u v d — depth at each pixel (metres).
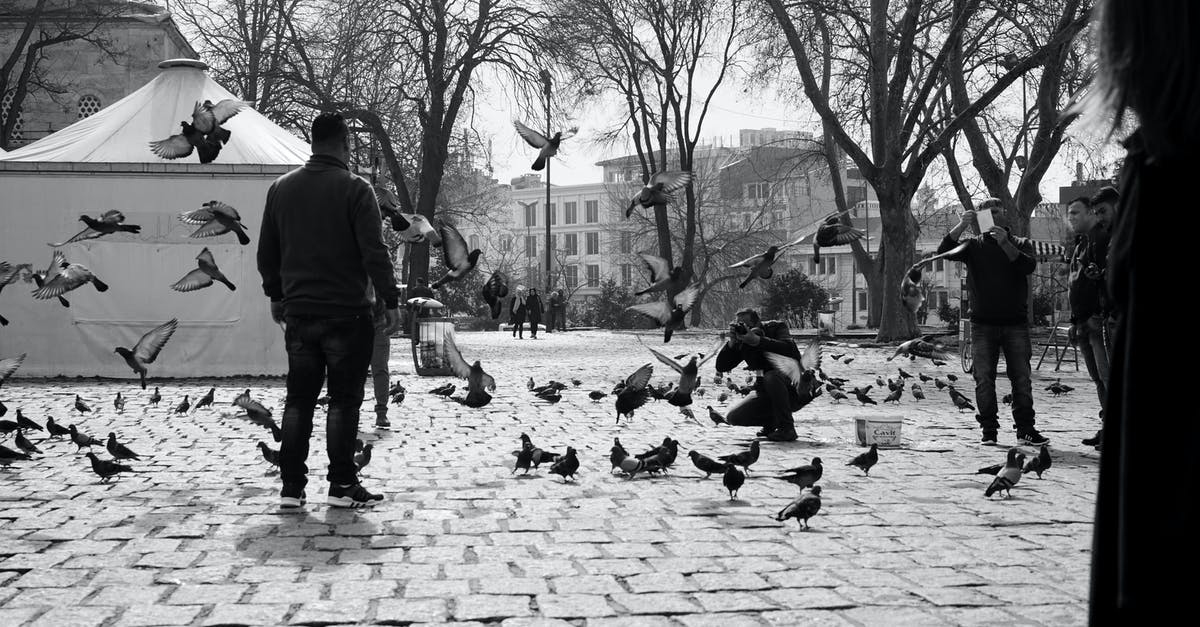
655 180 7.80
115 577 5.32
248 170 19.36
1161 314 1.91
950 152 36.62
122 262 19.25
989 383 10.83
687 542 6.17
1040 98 30.53
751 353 11.38
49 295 9.98
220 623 4.54
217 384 18.25
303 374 7.27
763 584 5.18
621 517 6.95
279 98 41.84
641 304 7.77
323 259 7.18
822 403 15.60
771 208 75.25
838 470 9.11
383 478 8.65
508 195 139.62
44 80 49.81
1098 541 2.04
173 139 8.87
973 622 4.53
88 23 49.78
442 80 41.47
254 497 7.68
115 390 17.06
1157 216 1.92
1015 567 5.53
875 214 107.31
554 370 23.45
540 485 8.30
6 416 13.33
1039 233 65.12
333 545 6.08
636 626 4.51
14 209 19.17
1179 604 1.85
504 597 4.96
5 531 6.40
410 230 8.66
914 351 17.30
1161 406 1.89
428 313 20.23
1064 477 8.70
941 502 7.50
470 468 9.24
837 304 75.50
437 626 4.53
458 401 9.08
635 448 10.71
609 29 45.12
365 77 39.59
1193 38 1.89
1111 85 2.03
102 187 19.22
